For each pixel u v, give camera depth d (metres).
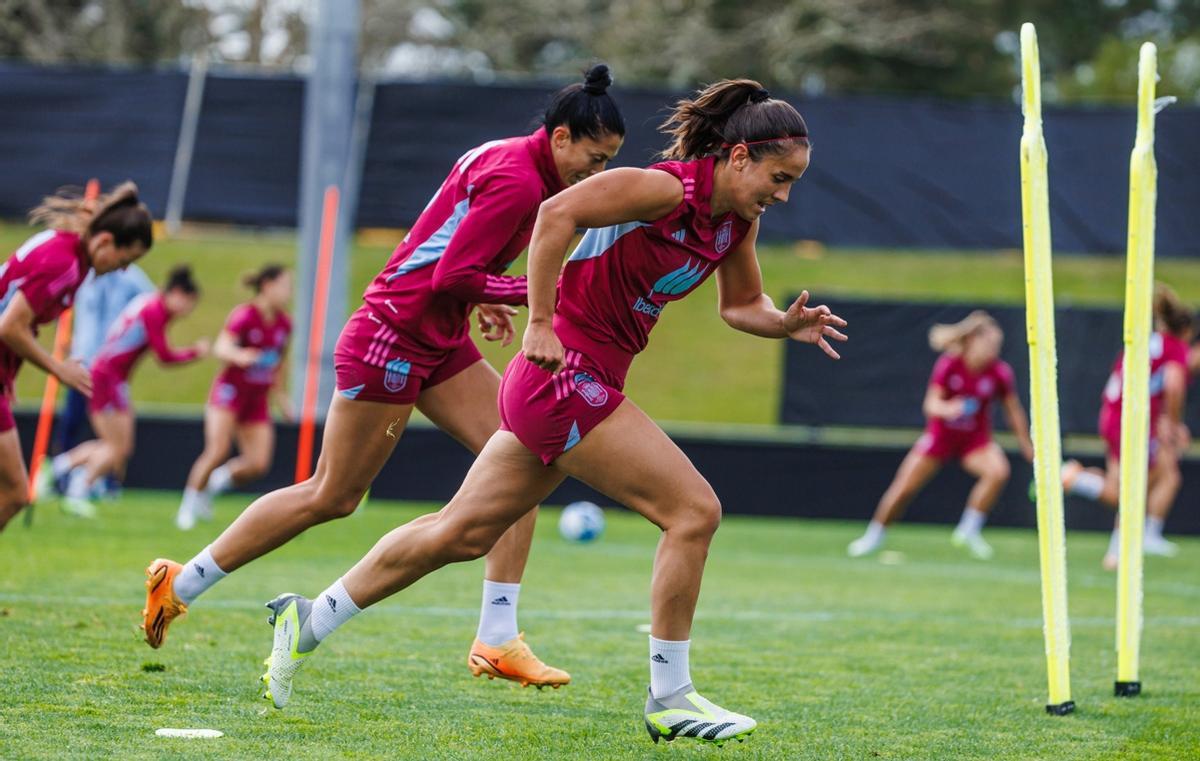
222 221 49.84
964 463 41.09
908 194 49.59
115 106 50.25
